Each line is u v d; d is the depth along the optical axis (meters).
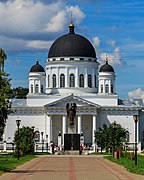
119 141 116.50
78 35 177.12
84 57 172.50
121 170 59.72
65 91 170.12
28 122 162.50
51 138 158.38
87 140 163.38
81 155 115.75
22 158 88.44
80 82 171.75
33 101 165.38
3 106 60.94
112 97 165.62
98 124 162.50
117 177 49.38
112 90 167.50
